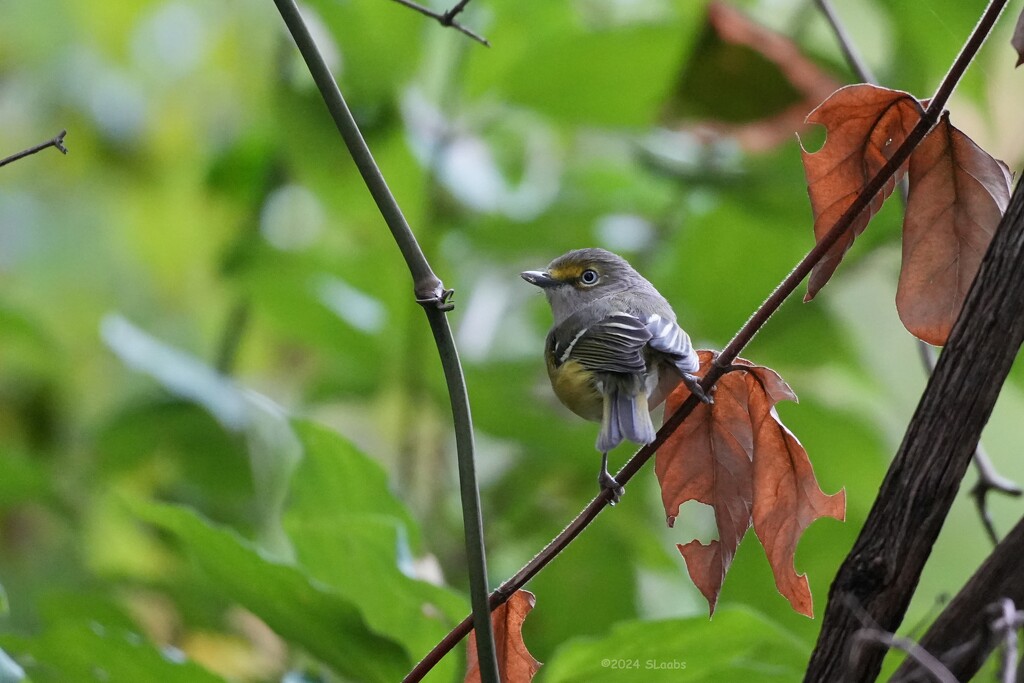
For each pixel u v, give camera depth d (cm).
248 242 574
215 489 571
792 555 550
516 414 569
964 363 546
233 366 577
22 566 572
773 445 550
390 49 571
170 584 566
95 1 584
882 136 549
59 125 585
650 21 570
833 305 577
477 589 547
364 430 575
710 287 573
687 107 571
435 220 573
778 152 572
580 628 568
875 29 577
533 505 570
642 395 557
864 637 540
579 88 571
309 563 557
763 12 578
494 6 572
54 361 577
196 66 584
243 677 564
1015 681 546
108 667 553
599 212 573
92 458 571
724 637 553
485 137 576
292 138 572
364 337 572
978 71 568
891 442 572
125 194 584
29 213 584
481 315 573
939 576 578
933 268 550
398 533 556
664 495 551
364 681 555
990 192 549
